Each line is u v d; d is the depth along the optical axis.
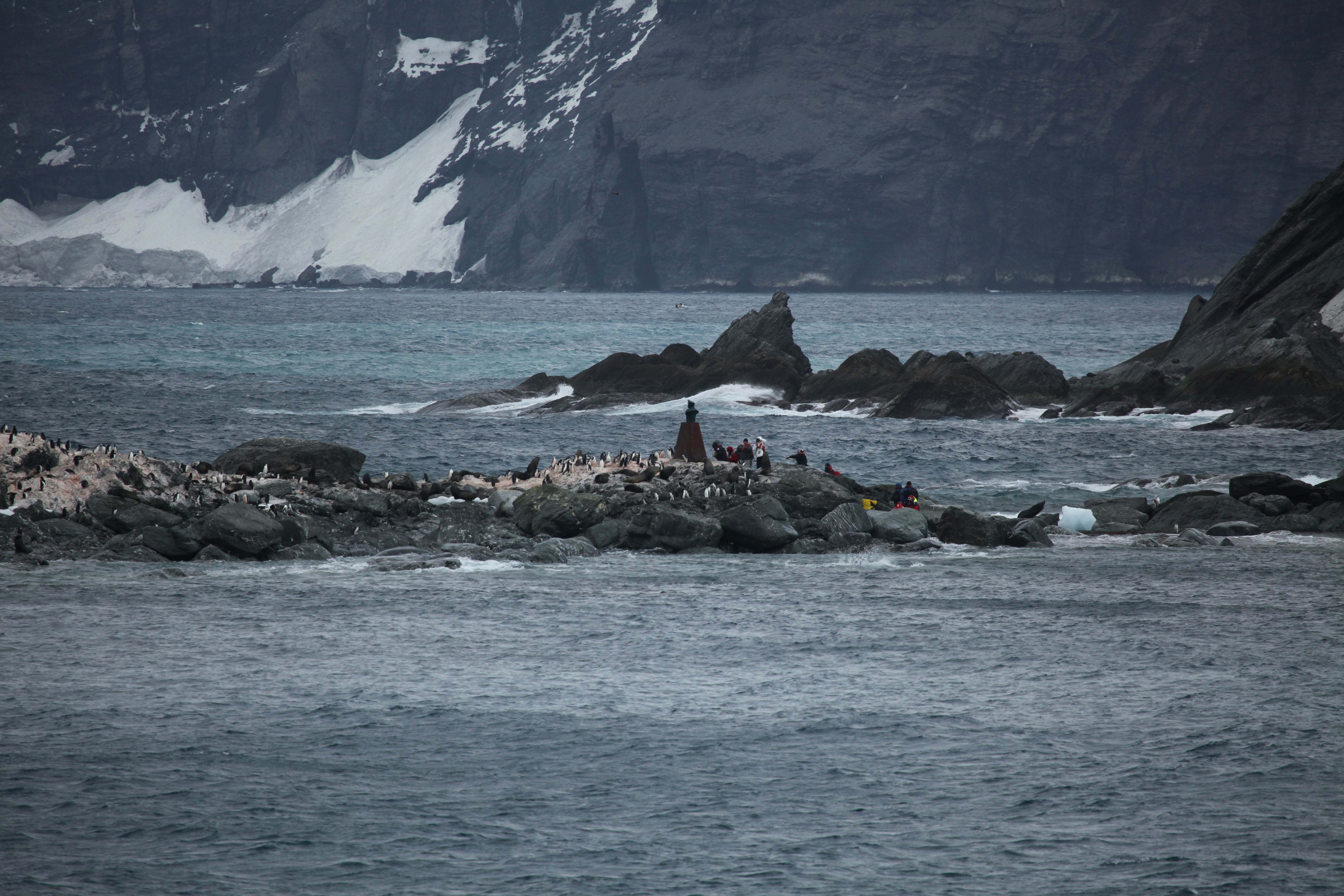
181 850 58.56
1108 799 65.06
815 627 105.12
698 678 89.06
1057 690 85.38
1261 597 117.38
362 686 85.88
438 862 57.75
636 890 55.00
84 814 62.56
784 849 59.22
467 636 100.88
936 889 55.03
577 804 64.81
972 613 111.00
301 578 124.56
